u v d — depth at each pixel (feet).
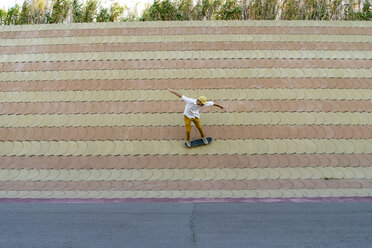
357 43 35.55
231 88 30.66
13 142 25.77
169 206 19.24
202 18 43.70
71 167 23.82
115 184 22.25
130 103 29.27
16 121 27.55
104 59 33.78
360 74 31.94
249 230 16.42
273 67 32.76
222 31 37.47
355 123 27.37
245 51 34.65
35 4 41.81
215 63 33.27
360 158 24.58
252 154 25.03
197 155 24.97
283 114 28.27
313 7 42.24
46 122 27.53
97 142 25.90
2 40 36.06
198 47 35.24
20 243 15.29
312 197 20.57
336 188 21.76
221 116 28.19
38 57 34.04
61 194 20.98
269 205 19.36
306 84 30.96
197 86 30.81
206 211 18.56
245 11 42.70
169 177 22.99
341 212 18.35
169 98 29.73
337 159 24.53
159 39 36.37
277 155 24.93
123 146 25.62
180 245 15.16
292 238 15.71
